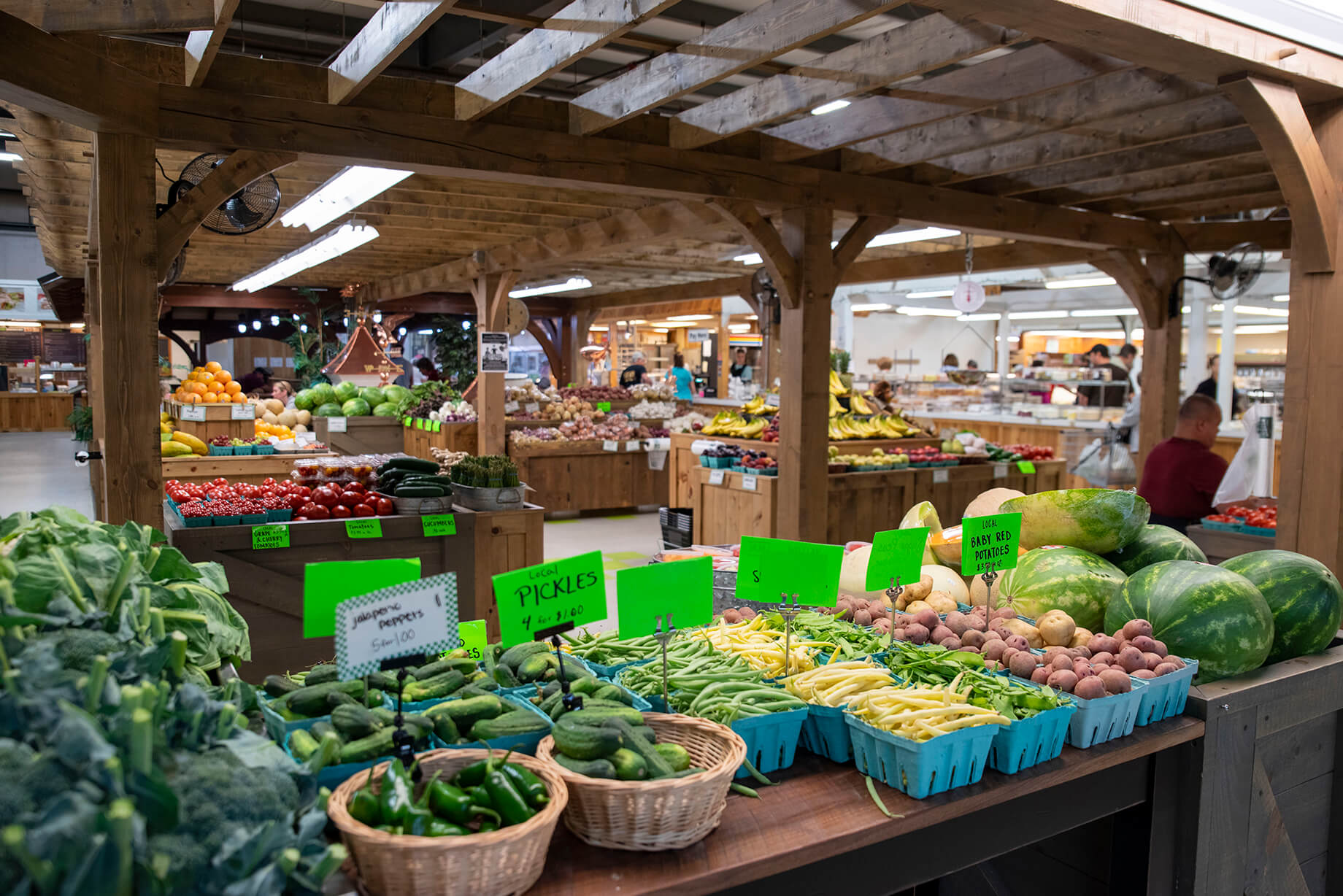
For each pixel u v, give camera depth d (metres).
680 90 4.18
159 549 1.97
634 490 10.50
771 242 5.72
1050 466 8.12
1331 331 3.99
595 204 7.29
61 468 13.51
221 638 1.95
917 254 9.75
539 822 1.40
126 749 1.16
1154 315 7.75
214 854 1.15
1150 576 2.55
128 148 3.95
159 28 3.30
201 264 11.62
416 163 4.62
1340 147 3.93
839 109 5.17
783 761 1.95
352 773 1.57
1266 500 5.71
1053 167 6.25
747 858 1.58
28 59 3.23
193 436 6.77
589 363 21.98
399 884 1.34
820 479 5.98
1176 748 2.29
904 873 1.82
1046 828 2.05
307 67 4.37
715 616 2.99
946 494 7.36
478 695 1.82
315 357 14.25
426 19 3.35
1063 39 3.27
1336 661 2.60
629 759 1.59
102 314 3.93
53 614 1.42
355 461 5.61
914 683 2.11
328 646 4.31
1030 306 17.00
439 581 1.68
